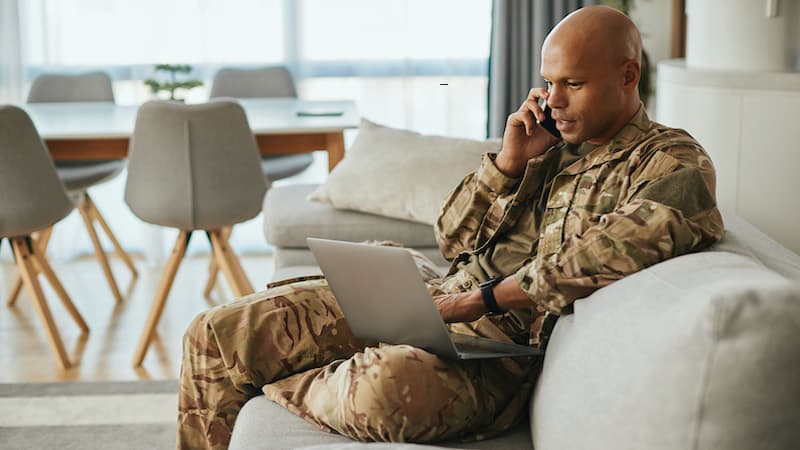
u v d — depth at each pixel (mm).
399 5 5500
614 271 1704
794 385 1275
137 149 3729
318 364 2154
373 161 3363
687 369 1313
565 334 1696
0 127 3533
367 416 1763
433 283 2389
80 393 3393
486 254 2168
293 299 2174
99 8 5324
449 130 5664
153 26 5355
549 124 2133
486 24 5562
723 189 3594
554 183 2018
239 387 2115
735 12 3594
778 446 1286
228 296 4520
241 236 5379
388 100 5613
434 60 5590
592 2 5480
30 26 5328
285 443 1845
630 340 1438
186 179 3727
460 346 1889
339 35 5516
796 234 3498
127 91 5434
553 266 1755
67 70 5359
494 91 5531
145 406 3283
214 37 5406
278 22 5434
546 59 1922
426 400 1761
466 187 2291
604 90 1891
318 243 1953
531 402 1828
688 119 3670
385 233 3268
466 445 1807
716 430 1298
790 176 3469
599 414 1440
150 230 5070
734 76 3508
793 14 3529
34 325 4125
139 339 3959
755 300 1288
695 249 1696
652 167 1835
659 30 5508
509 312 2021
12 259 5207
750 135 3510
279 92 5051
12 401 3328
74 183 4426
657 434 1341
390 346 1870
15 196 3621
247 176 3811
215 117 3686
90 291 4609
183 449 2186
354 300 1973
